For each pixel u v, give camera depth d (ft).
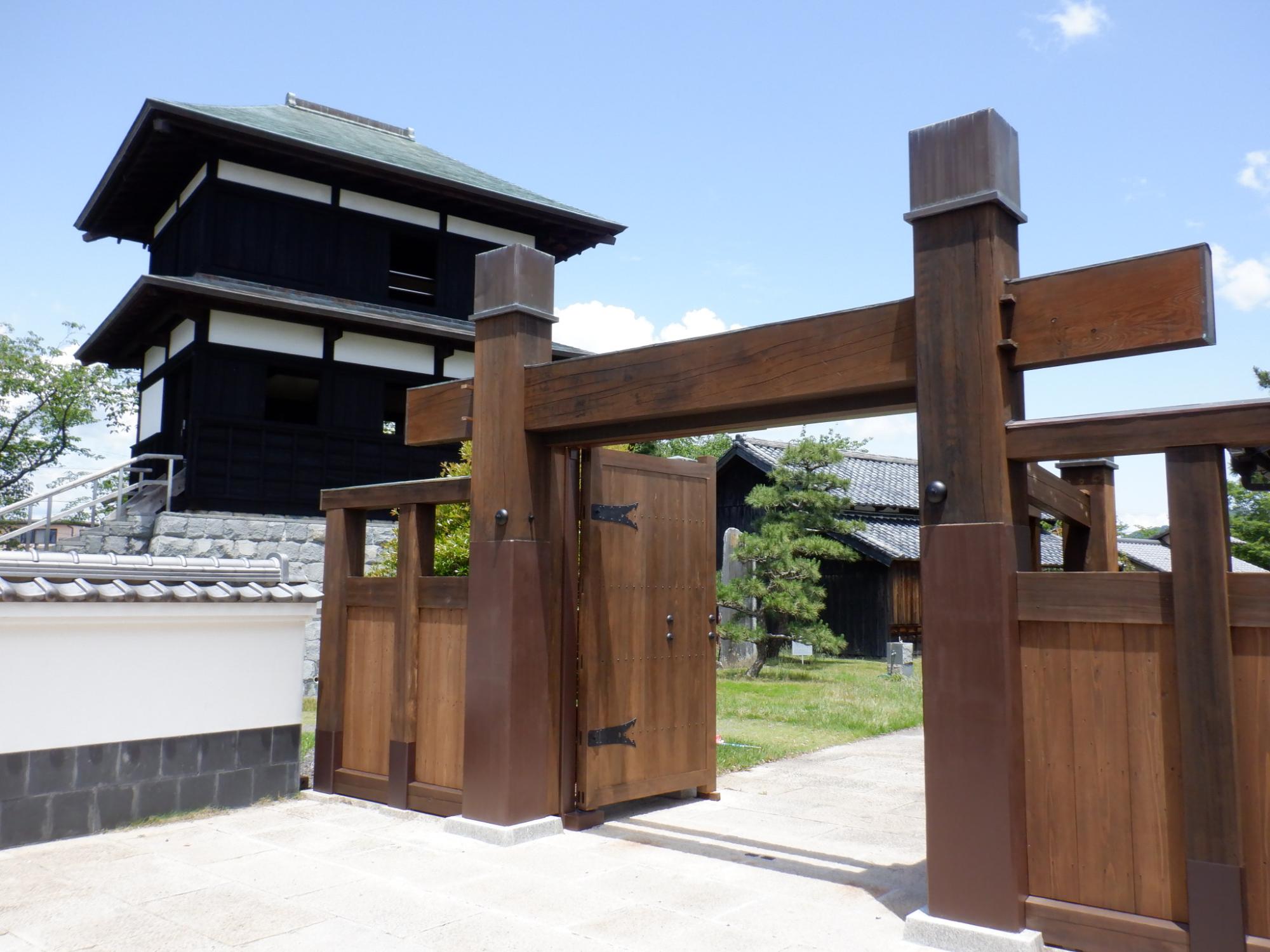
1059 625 11.98
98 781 17.53
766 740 28.71
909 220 12.94
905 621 59.67
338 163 44.88
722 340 15.07
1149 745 11.30
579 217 52.29
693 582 21.13
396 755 19.62
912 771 24.44
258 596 19.47
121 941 12.21
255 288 43.34
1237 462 16.62
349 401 45.14
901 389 13.64
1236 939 10.36
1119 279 11.65
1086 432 11.64
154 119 40.60
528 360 17.87
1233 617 10.76
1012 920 11.62
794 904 13.74
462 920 13.01
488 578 17.56
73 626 17.34
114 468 40.37
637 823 18.67
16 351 78.38
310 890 14.25
